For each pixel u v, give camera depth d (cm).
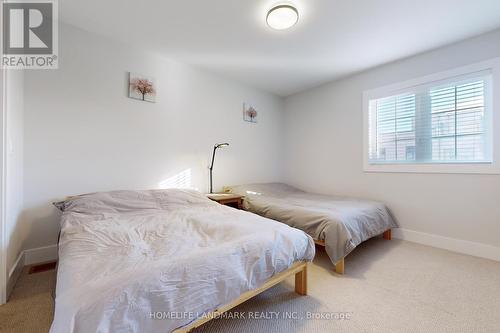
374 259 215
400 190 272
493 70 212
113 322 75
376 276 183
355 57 267
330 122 345
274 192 337
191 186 294
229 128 336
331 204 252
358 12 188
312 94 370
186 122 289
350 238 187
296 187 394
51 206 201
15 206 165
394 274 186
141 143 252
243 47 247
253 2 180
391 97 283
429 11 186
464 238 229
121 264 98
